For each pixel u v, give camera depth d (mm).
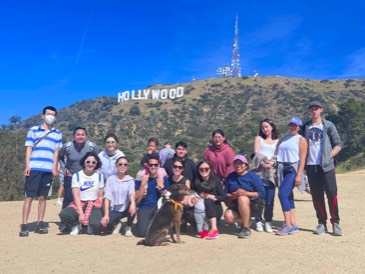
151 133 87812
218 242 6375
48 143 7309
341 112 48062
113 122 96938
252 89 105250
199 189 6988
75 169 7582
